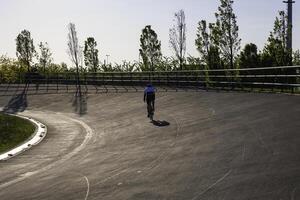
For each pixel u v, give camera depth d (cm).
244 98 2230
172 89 3312
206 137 1424
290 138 1184
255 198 766
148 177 1024
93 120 2525
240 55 3675
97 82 4706
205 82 3253
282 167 929
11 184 1147
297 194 758
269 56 3272
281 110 1664
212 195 816
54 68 6500
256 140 1234
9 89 4688
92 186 1009
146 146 1472
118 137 1795
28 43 6431
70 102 3506
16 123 2608
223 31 3866
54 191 1006
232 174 937
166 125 1864
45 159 1493
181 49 5006
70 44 6606
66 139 1938
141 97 3066
